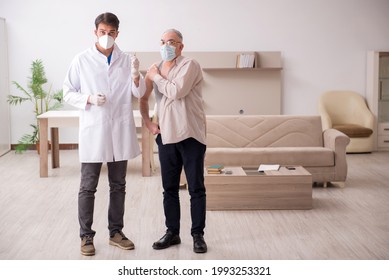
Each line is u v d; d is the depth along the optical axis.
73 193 5.98
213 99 9.27
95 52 3.86
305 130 6.63
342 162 6.14
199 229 4.01
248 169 5.58
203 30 9.23
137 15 9.16
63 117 6.77
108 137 3.85
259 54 9.24
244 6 9.23
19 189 6.20
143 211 5.21
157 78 3.79
